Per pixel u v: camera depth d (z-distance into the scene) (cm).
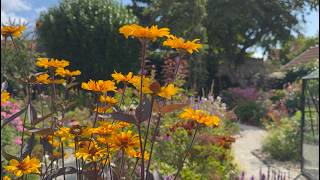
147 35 188
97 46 1462
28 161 216
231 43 2578
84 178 222
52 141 224
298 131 943
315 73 760
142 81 191
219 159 613
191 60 1839
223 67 2584
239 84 2525
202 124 234
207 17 2331
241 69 2603
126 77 215
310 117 788
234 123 1191
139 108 190
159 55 1781
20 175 212
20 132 605
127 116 190
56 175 214
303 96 820
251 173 770
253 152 973
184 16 2000
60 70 256
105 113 209
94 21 1462
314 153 767
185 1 1983
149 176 211
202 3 1984
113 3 1515
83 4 1495
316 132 758
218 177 532
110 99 229
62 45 1477
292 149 923
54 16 1491
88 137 207
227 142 649
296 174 802
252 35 2594
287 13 2448
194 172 528
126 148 199
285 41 2538
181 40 207
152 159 516
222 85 2570
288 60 3934
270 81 2480
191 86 1700
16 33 260
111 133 203
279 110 1502
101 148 206
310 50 2531
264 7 2442
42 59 250
